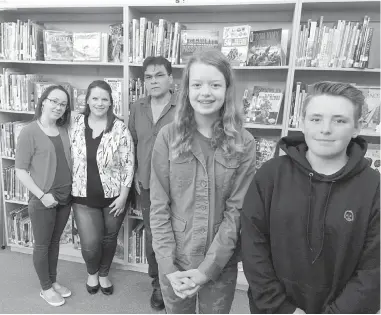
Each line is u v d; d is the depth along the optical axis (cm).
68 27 252
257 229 102
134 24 209
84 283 225
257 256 100
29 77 235
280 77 222
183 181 115
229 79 110
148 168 199
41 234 188
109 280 223
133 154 200
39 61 227
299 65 192
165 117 192
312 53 189
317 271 93
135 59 214
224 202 119
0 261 251
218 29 228
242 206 107
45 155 181
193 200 116
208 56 106
